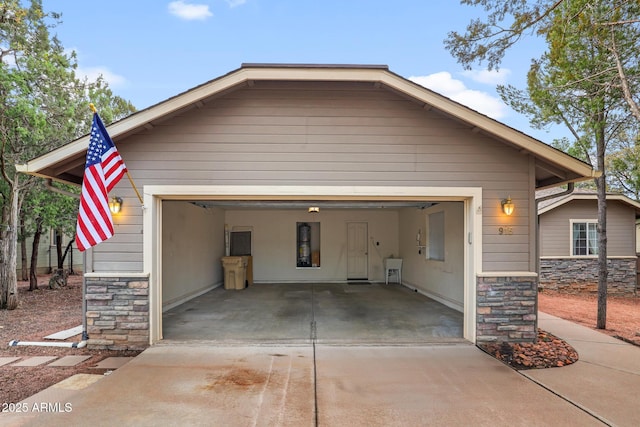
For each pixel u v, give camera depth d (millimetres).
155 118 5484
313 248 13656
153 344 5746
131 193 5758
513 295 5863
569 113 7723
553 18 6156
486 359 5223
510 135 5613
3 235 9359
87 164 4832
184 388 4223
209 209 11625
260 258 13469
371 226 13586
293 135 5875
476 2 6414
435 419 3564
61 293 12039
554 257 13234
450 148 5957
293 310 8508
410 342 5969
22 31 9125
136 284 5691
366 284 12961
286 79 5594
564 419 3559
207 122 5840
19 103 8289
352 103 5934
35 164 5332
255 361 5105
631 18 6020
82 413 3639
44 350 5660
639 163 11680
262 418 3568
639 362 5148
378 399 3977
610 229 13367
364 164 5898
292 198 6078
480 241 5906
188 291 9922
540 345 5785
